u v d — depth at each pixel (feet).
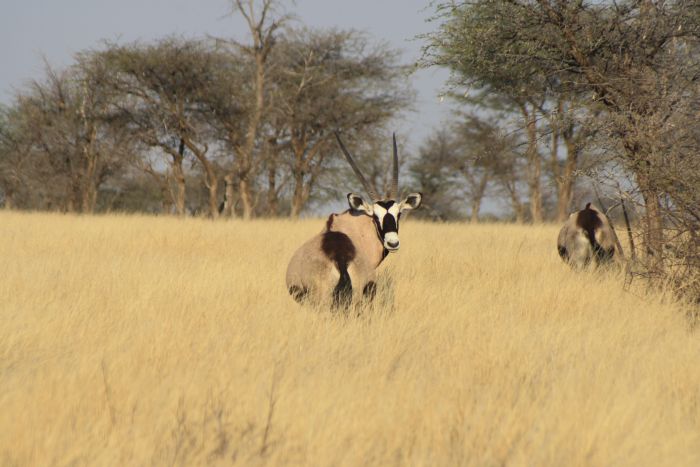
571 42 142.20
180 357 71.26
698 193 103.71
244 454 51.57
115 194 547.90
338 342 77.61
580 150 131.75
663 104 115.55
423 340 82.48
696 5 133.49
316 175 457.27
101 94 421.59
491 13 149.18
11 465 48.32
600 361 73.92
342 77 448.65
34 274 116.06
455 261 140.26
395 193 100.17
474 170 494.18
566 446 51.93
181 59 396.57
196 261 140.26
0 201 536.42
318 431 53.26
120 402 58.34
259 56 426.51
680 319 97.19
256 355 72.69
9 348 73.87
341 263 86.33
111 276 116.16
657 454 52.34
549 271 128.67
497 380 67.77
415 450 52.29
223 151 437.99
